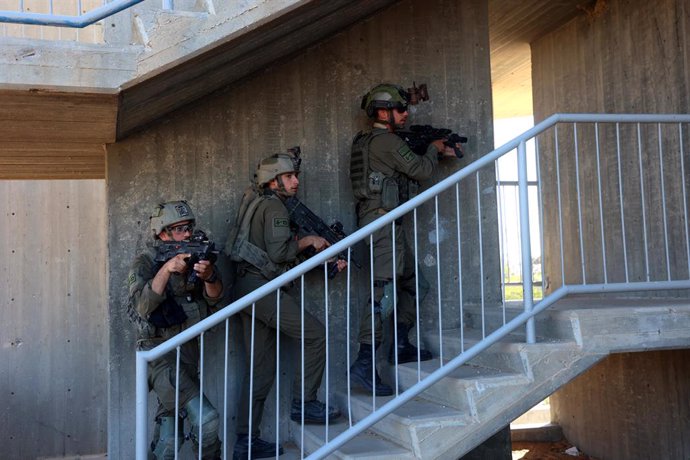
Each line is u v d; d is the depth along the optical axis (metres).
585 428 6.16
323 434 3.80
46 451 6.54
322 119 4.68
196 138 4.41
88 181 6.80
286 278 3.15
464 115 5.02
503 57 7.18
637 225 5.08
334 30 4.66
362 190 4.27
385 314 4.07
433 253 4.84
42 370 6.59
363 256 4.61
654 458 5.13
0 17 3.03
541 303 3.53
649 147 4.94
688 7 4.55
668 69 4.77
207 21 3.46
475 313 4.70
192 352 3.77
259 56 4.21
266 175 4.07
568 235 6.11
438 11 5.02
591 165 5.69
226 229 4.41
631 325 3.57
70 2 6.15
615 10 5.35
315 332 3.97
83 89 3.32
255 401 4.02
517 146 3.58
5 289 6.56
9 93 3.32
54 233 6.70
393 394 4.06
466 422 3.37
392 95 4.36
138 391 2.90
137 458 2.88
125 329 4.18
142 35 3.39
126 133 4.26
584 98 5.83
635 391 5.37
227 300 4.33
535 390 3.44
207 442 3.52
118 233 4.23
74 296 6.70
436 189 3.41
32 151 4.74
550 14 5.89
